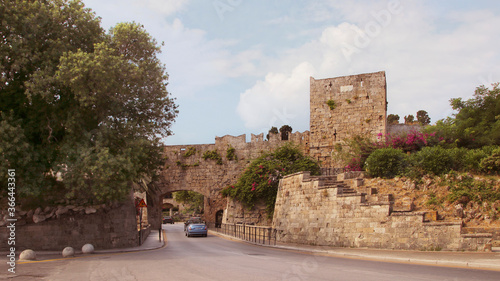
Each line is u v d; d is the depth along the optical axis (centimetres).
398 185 2966
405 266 1552
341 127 5103
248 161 5762
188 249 2655
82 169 2336
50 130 2562
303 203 3023
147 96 2939
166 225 8356
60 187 2812
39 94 2456
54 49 2447
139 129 2683
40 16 2423
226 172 5844
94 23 2702
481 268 1462
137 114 2944
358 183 2992
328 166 5081
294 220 3106
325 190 2802
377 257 1903
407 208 2589
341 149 5016
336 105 5162
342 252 2170
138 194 5228
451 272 1349
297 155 4969
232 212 5075
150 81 2872
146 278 1310
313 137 5209
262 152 5575
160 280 1265
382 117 4950
